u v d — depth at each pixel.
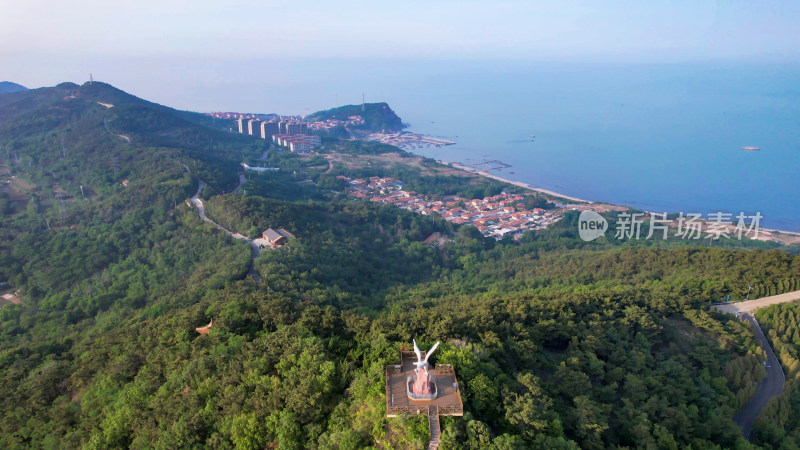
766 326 105.88
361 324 82.62
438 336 76.31
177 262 162.62
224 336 84.75
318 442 58.81
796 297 117.56
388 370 64.00
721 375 89.44
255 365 71.94
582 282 145.50
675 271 140.62
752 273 126.25
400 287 152.25
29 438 79.81
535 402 63.44
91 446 69.50
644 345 92.31
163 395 73.38
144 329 102.12
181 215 195.12
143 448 65.50
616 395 78.81
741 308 114.19
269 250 154.12
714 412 78.56
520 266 184.00
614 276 148.88
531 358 77.94
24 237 192.50
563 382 74.38
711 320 99.62
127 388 79.56
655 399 75.69
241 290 115.25
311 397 62.78
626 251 162.62
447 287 157.12
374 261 181.62
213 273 141.50
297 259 150.50
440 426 55.06
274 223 180.50
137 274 159.75
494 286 154.12
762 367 89.81
